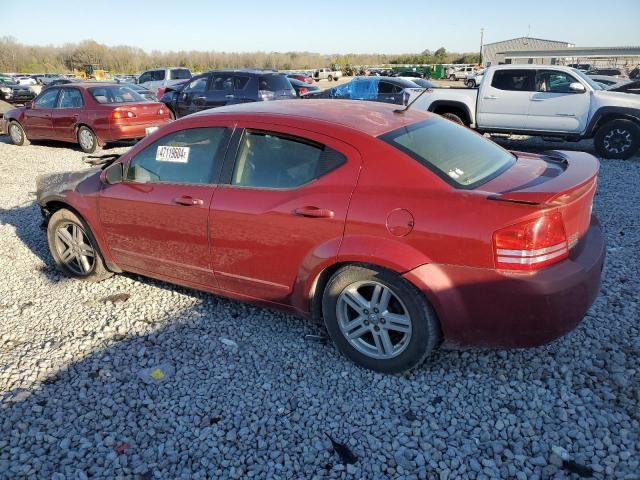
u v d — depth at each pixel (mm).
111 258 4289
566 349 3305
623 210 6352
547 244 2621
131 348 3525
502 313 2693
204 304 4102
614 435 2594
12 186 8531
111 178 4074
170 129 3836
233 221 3375
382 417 2793
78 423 2824
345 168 3049
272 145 3342
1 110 22422
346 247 2945
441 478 2395
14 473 2490
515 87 10844
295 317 3842
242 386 3088
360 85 15141
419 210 2787
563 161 3387
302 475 2441
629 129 9812
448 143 3322
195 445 2645
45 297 4371
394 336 3143
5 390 3113
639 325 3557
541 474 2393
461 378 3068
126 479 2451
